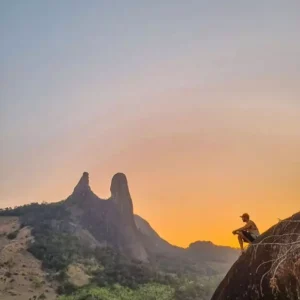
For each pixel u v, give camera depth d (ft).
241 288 20.56
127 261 454.40
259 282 19.40
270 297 18.43
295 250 18.01
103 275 366.43
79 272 369.71
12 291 305.94
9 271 351.05
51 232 499.51
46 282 340.39
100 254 447.42
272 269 18.65
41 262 392.68
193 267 497.46
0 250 407.44
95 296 293.84
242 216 27.50
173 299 294.87
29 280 338.95
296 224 19.72
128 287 332.19
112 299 293.84
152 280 356.38
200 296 297.74
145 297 297.94
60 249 428.56
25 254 406.82
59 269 366.84
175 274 413.18
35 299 296.92
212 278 347.97
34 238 460.96
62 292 317.42
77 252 438.40
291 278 17.58
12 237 462.60
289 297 17.44
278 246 19.58
